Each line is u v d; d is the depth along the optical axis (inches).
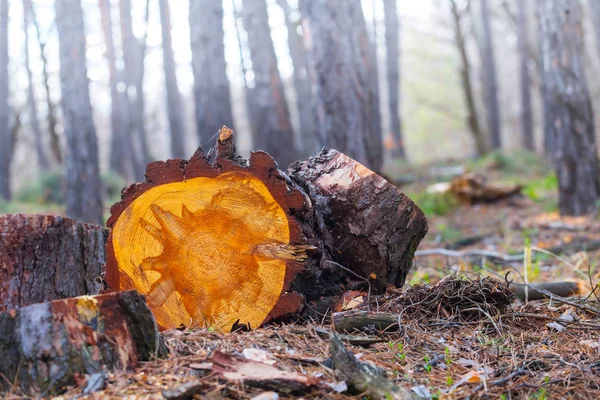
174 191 133.0
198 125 447.2
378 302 144.9
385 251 147.6
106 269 135.0
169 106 713.0
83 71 439.5
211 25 445.7
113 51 903.7
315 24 316.2
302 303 135.3
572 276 225.5
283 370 104.0
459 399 100.5
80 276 154.0
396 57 912.9
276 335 125.3
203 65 443.5
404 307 141.4
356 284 149.9
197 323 133.5
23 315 101.0
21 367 98.5
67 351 99.7
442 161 804.0
